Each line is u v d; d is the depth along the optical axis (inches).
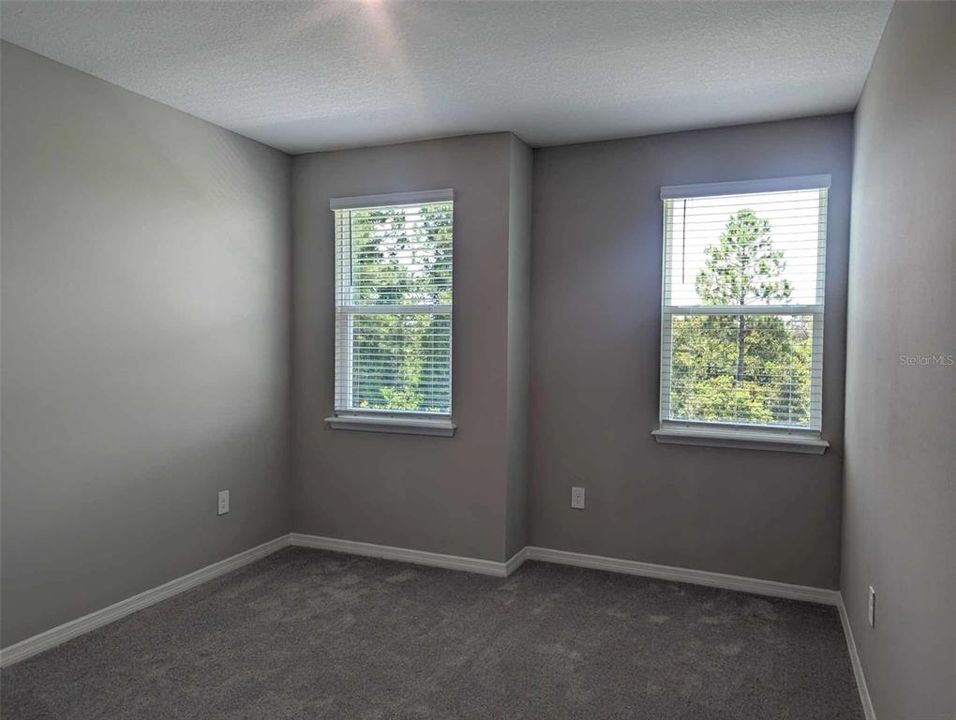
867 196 103.3
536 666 104.0
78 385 112.9
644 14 90.0
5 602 102.7
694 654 108.2
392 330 155.3
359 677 100.3
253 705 92.6
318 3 87.9
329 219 158.9
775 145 133.0
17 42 100.7
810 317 132.0
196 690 96.3
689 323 141.3
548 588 136.9
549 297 152.4
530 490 155.7
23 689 96.1
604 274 147.4
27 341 104.7
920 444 64.9
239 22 93.8
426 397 152.6
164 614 122.8
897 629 73.8
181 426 133.4
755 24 92.4
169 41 100.0
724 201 137.9
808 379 132.5
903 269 73.9
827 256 129.2
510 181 142.3
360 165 155.4
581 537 151.1
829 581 131.0
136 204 122.4
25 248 104.0
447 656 107.1
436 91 119.0
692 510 141.3
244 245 148.3
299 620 120.5
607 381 147.8
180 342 132.6
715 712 91.6
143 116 123.0
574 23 92.8
